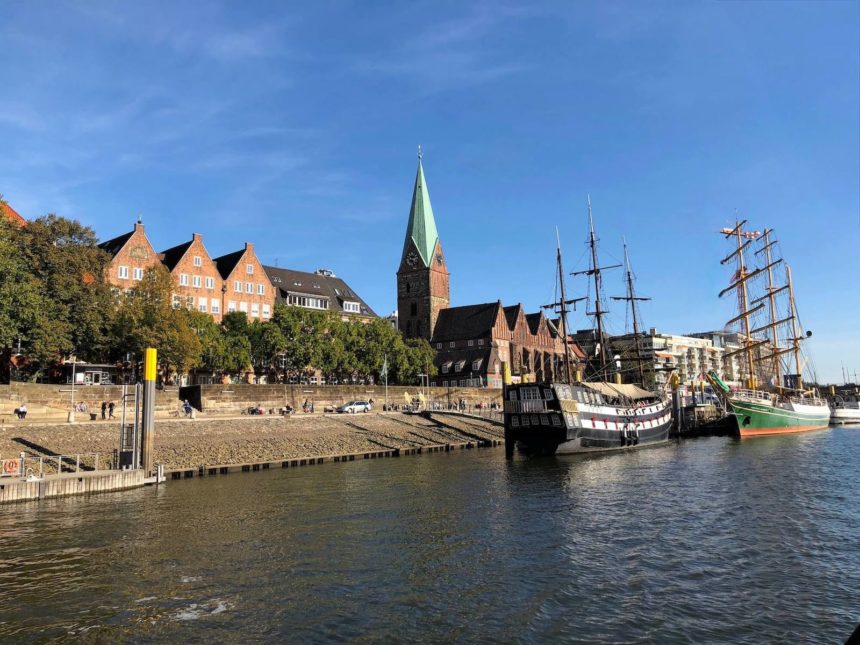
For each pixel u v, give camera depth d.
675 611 20.12
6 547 28.58
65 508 38.03
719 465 58.78
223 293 114.75
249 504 38.91
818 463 59.22
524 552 27.12
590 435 72.31
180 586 22.91
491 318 160.12
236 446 64.44
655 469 56.34
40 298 64.81
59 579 23.86
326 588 22.48
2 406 62.91
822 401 127.38
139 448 50.00
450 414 100.62
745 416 98.56
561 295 96.94
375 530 31.39
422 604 20.84
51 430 55.66
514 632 18.55
